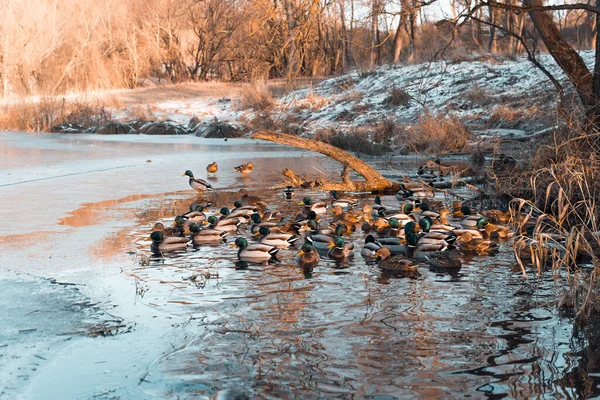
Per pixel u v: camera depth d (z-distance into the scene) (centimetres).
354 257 1158
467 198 1817
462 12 1518
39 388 628
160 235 1197
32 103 5062
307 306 869
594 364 676
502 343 735
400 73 4538
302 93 4725
